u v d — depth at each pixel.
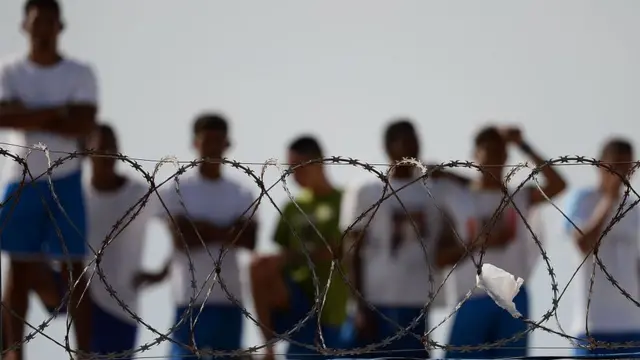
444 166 20.62
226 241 30.11
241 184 30.97
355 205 30.47
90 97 29.03
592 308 31.03
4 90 28.61
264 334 30.83
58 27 29.03
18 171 28.23
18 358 27.53
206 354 20.08
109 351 30.39
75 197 28.56
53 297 28.64
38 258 28.12
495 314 29.86
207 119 30.53
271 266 31.19
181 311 30.00
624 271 31.11
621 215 20.97
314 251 31.33
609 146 31.47
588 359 21.42
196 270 29.97
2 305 19.83
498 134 30.89
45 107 28.59
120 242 30.61
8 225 28.00
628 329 31.03
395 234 30.22
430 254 30.28
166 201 30.25
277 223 31.97
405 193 30.28
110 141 30.56
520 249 30.72
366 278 30.25
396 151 30.36
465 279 30.08
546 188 31.47
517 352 30.11
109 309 30.33
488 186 30.75
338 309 31.28
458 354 29.97
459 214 30.33
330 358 25.95
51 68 28.89
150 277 31.61
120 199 30.61
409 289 30.08
